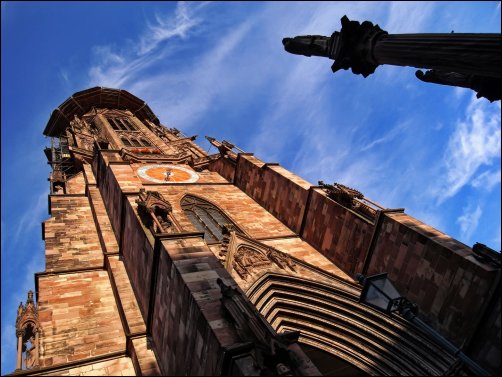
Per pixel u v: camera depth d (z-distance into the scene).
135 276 24.36
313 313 22.34
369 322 21.16
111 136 57.44
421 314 20.52
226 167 44.91
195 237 21.83
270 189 36.25
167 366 18.38
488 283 18.03
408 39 15.70
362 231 26.12
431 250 21.11
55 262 27.83
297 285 23.31
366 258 24.88
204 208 35.22
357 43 17.28
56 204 36.56
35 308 21.84
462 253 19.64
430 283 20.66
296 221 32.22
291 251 28.89
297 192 32.78
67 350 20.36
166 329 19.03
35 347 19.75
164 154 47.19
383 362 19.75
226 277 18.56
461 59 13.79
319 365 20.70
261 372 13.60
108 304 24.12
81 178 44.75
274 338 14.69
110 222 32.50
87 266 27.67
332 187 29.72
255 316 15.68
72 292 24.77
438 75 19.39
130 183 30.58
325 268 27.12
